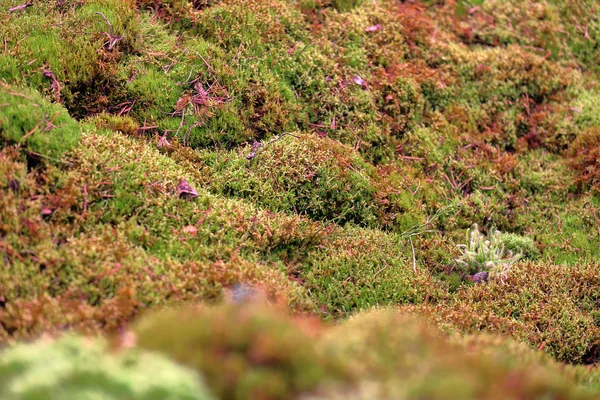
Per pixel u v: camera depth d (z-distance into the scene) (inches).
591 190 377.4
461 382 156.0
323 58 383.6
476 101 418.3
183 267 251.3
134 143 304.8
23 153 265.7
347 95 378.3
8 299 217.9
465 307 289.7
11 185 250.5
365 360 176.9
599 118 410.9
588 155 389.4
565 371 224.1
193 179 309.3
